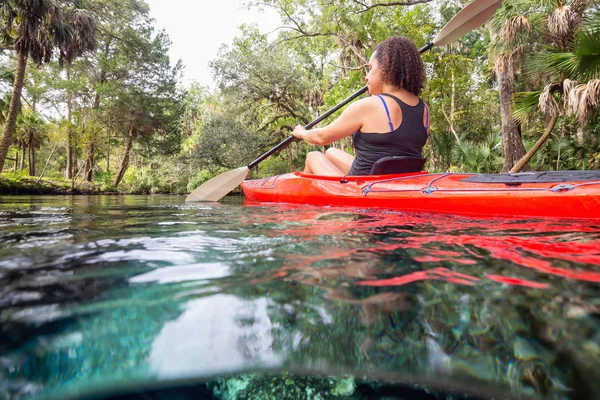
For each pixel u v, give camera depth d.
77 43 9.16
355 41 11.93
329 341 0.36
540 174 1.51
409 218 1.38
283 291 0.49
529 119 8.57
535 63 5.75
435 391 0.31
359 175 2.16
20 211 1.94
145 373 0.32
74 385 0.30
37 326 0.38
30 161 19.55
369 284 0.52
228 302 0.45
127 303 0.44
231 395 0.30
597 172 1.41
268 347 0.35
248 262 0.66
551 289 0.49
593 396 0.29
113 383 0.31
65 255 0.71
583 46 4.60
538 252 0.74
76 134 14.23
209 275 0.57
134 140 17.78
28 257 0.69
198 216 1.55
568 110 5.20
